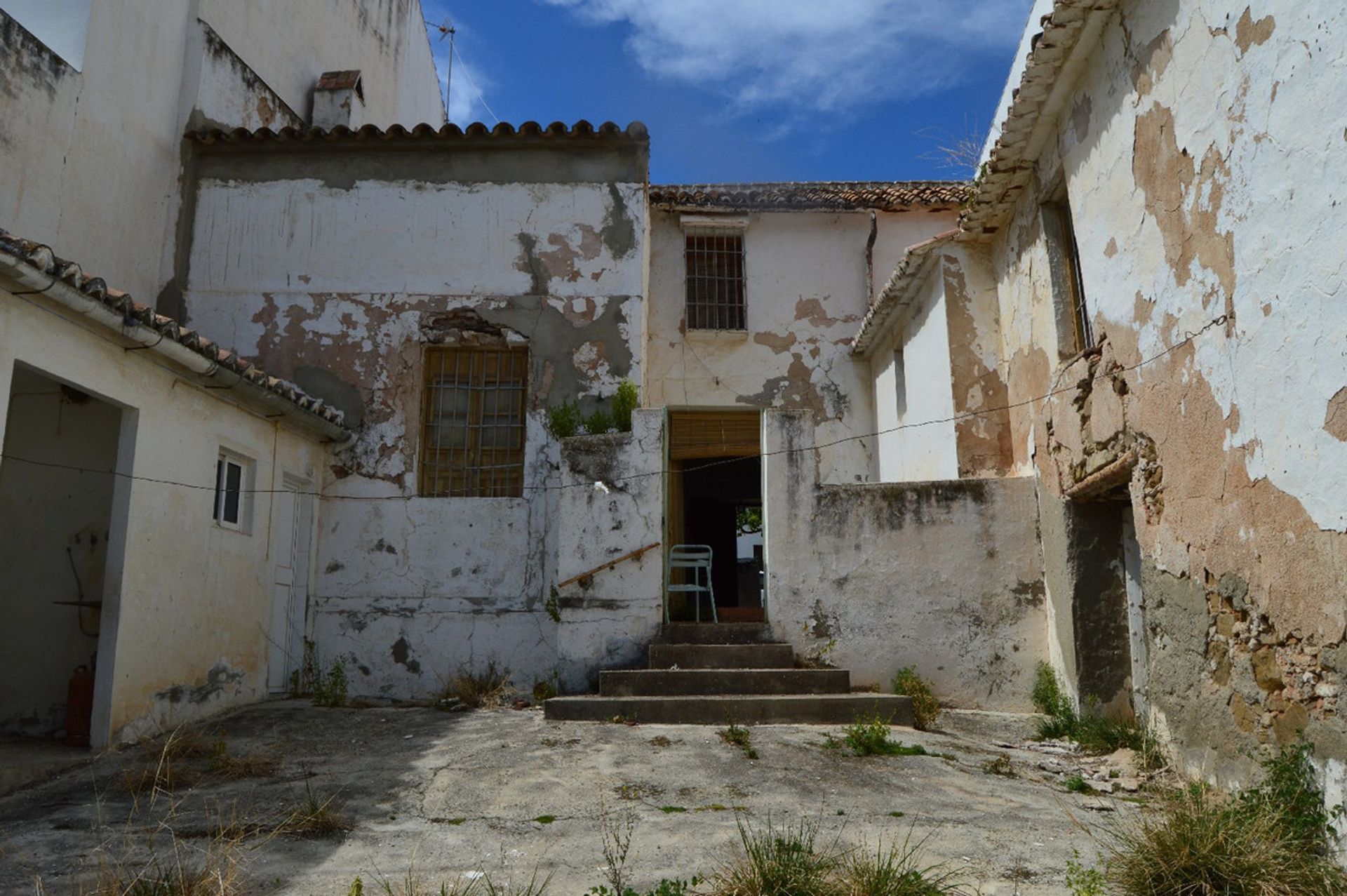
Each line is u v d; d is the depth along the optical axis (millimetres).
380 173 10602
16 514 7809
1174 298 6066
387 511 9875
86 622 7551
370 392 10141
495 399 10312
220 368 7645
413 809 5539
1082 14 6816
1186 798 5203
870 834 4996
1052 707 8047
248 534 8625
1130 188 6621
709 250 13617
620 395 9930
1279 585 5074
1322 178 4613
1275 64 4965
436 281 10383
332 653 9570
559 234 10477
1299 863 4355
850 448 13117
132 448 7082
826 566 8656
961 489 8742
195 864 4605
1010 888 4336
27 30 8445
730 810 5387
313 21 13547
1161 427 6293
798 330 13406
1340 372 4516
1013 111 7840
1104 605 7828
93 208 9195
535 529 9758
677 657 8273
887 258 13680
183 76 10672
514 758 6398
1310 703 4871
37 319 6137
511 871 4551
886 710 7477
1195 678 6012
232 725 7668
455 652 9523
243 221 10500
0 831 5191
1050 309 8203
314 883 4418
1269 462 5113
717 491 15438
